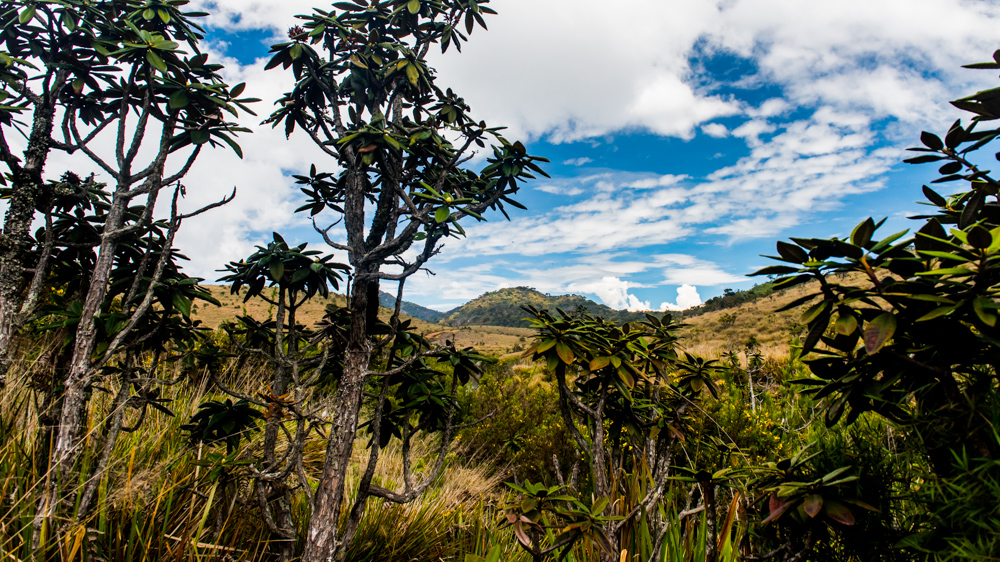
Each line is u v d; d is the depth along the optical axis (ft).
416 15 8.20
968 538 3.57
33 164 6.00
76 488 5.72
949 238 3.88
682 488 9.25
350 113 8.12
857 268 3.89
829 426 4.66
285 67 7.75
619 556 6.46
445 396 7.43
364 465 12.86
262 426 9.65
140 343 6.73
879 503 4.62
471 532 9.71
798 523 4.91
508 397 18.71
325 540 5.89
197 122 6.62
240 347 6.92
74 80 6.68
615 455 8.45
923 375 4.05
